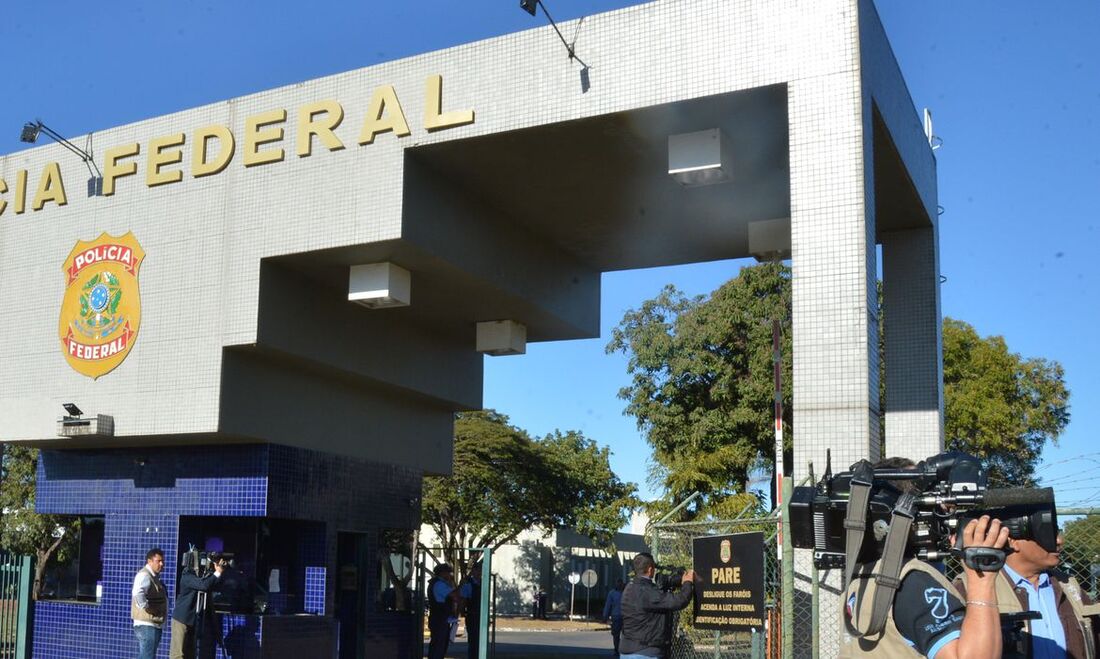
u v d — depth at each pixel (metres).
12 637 14.36
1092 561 6.72
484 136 11.08
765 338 29.19
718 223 13.97
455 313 14.77
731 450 28.50
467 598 15.60
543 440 47.03
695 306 31.45
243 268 12.35
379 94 11.72
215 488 13.27
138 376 12.85
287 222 12.10
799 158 9.69
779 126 10.80
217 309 12.45
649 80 10.38
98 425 12.79
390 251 11.84
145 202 13.20
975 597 2.98
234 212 12.51
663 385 30.91
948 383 31.42
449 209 12.32
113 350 13.09
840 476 3.46
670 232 14.34
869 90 10.00
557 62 10.83
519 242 13.94
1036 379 31.95
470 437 41.19
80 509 14.37
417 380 15.39
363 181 11.69
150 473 13.84
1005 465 31.47
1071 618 3.78
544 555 56.72
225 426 12.32
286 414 13.37
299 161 12.14
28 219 14.11
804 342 9.41
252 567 13.49
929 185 13.44
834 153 9.56
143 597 12.15
